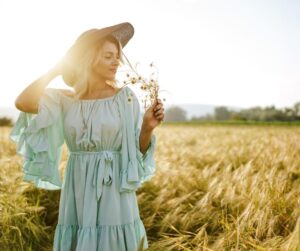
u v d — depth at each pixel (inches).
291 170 240.2
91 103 123.1
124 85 119.8
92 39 120.0
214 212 181.2
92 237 119.0
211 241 161.5
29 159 126.9
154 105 120.0
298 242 113.1
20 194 192.7
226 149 367.9
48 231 193.3
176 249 156.9
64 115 128.5
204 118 3993.6
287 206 169.8
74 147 125.6
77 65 124.3
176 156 323.9
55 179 128.8
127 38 131.4
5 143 432.8
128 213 122.9
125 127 123.4
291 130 869.2
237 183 203.2
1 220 169.6
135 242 122.5
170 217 182.7
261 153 325.1
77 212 124.1
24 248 169.9
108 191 121.3
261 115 3203.7
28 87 125.3
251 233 147.1
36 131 123.9
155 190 226.2
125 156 122.6
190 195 211.2
